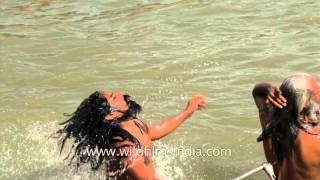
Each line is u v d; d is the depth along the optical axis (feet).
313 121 17.71
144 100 30.22
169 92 31.09
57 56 36.88
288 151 17.99
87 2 48.70
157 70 33.83
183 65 34.30
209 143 26.11
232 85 31.65
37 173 24.13
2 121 28.43
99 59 36.01
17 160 25.16
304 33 38.37
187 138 26.53
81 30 41.86
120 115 19.98
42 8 47.60
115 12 45.68
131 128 19.85
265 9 43.32
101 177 20.25
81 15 45.39
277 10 42.88
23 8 47.83
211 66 34.14
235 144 25.98
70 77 33.58
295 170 17.98
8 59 36.45
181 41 38.37
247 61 34.50
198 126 27.53
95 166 20.21
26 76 33.86
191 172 23.98
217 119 28.17
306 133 17.71
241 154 25.23
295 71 32.96
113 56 36.40
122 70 34.22
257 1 45.11
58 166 24.54
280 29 39.34
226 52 35.88
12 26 43.29
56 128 27.73
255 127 27.30
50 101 30.63
